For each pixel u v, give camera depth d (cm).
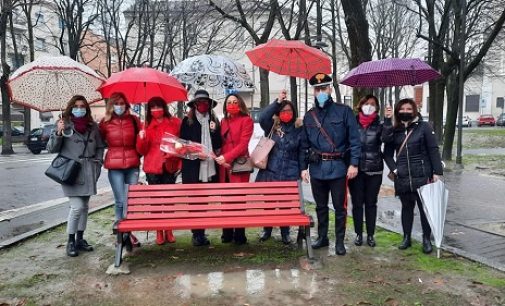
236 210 532
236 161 579
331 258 536
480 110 5769
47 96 592
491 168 1549
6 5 2316
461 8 1688
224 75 618
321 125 537
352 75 587
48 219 824
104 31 2859
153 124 584
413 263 516
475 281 459
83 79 598
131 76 545
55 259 548
